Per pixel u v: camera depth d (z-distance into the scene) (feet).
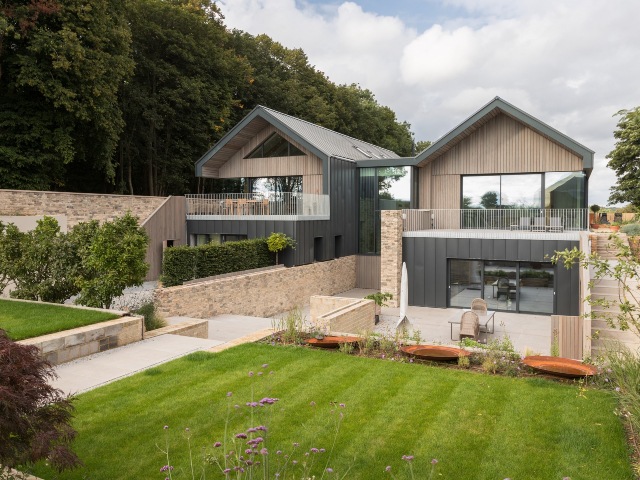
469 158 71.10
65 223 60.34
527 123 63.10
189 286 47.91
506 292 59.67
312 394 22.50
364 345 30.30
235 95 114.73
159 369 26.04
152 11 91.71
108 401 21.83
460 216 71.26
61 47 61.98
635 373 21.16
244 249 59.82
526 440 17.90
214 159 81.76
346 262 77.30
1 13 60.29
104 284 36.17
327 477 15.51
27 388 12.53
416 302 63.31
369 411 20.56
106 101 70.90
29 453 12.40
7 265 40.16
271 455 16.88
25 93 67.00
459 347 29.04
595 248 56.18
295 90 127.44
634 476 15.46
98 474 15.83
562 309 56.39
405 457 13.42
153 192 100.99
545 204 67.26
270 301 59.82
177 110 96.32
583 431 18.40
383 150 106.22
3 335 13.82
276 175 79.71
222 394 22.58
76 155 77.05
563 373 23.95
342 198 75.72
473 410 20.56
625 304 24.04
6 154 64.13
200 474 15.79
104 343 30.37
